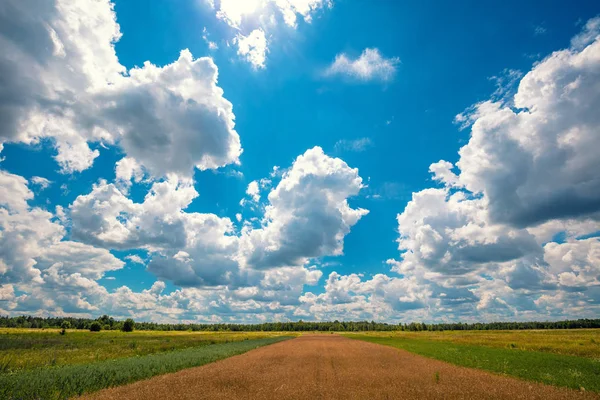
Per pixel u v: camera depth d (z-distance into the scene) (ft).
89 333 270.67
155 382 53.01
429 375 58.85
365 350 128.16
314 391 44.21
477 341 171.32
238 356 106.11
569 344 134.51
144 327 517.96
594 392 43.68
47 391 44.70
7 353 101.86
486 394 41.19
